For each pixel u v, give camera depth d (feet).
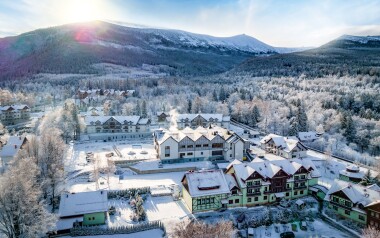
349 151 342.23
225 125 428.56
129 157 302.45
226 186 203.41
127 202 209.36
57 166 213.87
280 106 493.36
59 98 636.89
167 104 545.03
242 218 188.96
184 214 193.47
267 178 212.43
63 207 174.40
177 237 157.58
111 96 598.75
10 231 146.20
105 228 168.86
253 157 297.74
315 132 398.42
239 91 610.24
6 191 138.51
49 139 225.97
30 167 173.27
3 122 439.22
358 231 177.37
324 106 504.84
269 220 190.60
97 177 234.99
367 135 389.19
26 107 469.57
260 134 416.05
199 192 196.24
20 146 264.11
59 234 161.89
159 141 297.53
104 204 179.22
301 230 181.78
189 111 513.04
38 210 148.77
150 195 220.84
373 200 179.63
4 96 517.55
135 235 167.43
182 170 277.03
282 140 323.16
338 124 415.44
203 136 295.48
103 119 397.19
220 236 150.82
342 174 251.80
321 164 292.40
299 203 206.18
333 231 180.24
